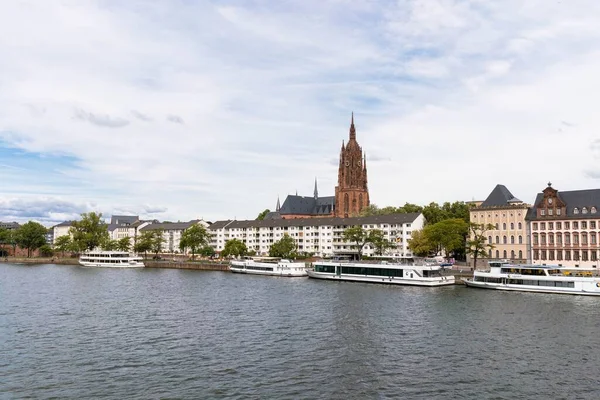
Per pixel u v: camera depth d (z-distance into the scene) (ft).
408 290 426.92
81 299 377.09
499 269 431.43
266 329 260.21
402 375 183.93
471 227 525.75
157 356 209.26
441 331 252.62
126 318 293.84
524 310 312.50
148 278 563.07
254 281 522.06
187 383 175.94
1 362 200.34
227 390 169.17
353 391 168.14
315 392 167.22
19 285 482.69
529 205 579.48
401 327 262.88
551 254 540.11
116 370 190.39
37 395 164.96
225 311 317.22
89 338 241.55
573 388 170.81
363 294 399.03
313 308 326.44
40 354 212.43
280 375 184.14
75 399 161.48
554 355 208.64
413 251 645.10
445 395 164.66
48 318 294.25
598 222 512.63
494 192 604.08
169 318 293.43
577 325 265.54
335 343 229.45
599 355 208.44
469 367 192.85
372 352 213.66
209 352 215.10
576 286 385.50
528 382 176.35
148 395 164.86
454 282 466.29
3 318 293.84
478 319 283.38
